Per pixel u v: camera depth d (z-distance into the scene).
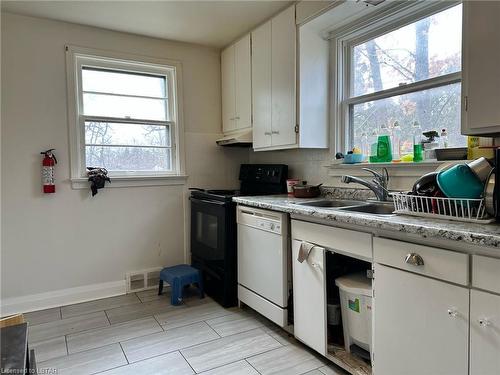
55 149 2.73
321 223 1.82
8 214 2.59
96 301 2.84
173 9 2.52
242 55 3.04
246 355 1.97
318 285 1.84
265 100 2.76
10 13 2.54
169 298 2.89
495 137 1.61
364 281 1.78
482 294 1.14
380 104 2.31
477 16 1.38
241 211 2.56
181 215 3.28
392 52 2.21
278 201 2.32
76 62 2.80
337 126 2.54
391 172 2.13
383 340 1.49
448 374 1.25
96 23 2.75
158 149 3.20
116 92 3.01
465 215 1.39
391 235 1.45
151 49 3.08
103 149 2.96
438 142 1.92
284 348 2.05
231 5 2.47
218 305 2.72
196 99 3.32
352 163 2.36
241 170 3.39
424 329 1.32
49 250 2.74
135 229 3.07
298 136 2.45
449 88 1.91
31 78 2.63
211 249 2.85
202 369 1.83
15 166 2.60
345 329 1.80
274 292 2.21
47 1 2.37
